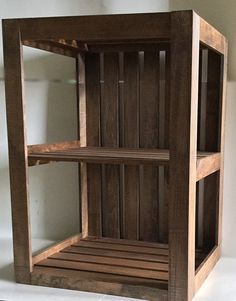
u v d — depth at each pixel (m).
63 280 0.99
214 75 1.18
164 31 0.85
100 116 1.31
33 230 1.43
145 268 1.04
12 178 1.01
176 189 0.87
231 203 1.22
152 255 1.15
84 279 0.97
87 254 1.16
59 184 1.39
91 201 1.34
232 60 1.17
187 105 0.84
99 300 0.93
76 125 1.35
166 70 1.22
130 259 1.11
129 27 0.87
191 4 1.20
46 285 1.01
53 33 0.93
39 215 1.42
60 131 1.37
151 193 1.27
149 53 1.23
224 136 1.20
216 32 1.03
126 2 1.27
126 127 1.28
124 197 1.31
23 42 0.99
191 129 0.85
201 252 1.21
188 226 0.87
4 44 0.97
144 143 1.27
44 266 1.06
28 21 0.94
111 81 1.28
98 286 0.96
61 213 1.40
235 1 1.16
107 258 1.12
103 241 1.30
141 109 1.26
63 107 1.36
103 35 0.90
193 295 0.94
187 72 0.83
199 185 1.24
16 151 1.00
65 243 1.23
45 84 1.37
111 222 1.34
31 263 1.02
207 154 1.10
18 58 0.96
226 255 1.24
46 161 1.09
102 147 1.29
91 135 1.32
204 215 1.24
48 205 1.41
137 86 1.25
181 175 0.86
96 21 0.90
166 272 1.01
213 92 1.19
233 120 1.19
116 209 1.32
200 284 1.01
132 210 1.30
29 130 1.39
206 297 0.95
